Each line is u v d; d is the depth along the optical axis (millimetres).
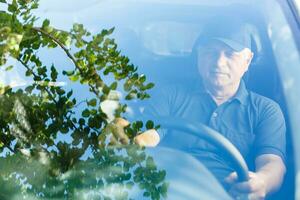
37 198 1565
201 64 2758
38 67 1761
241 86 2590
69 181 1599
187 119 2484
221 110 2514
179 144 2334
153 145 2291
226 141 2346
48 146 1620
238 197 2014
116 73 1733
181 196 1982
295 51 2594
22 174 1593
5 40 1613
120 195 1614
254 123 2408
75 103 1706
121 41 2881
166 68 2758
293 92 2443
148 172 1646
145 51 2840
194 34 2875
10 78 1992
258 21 2846
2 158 1599
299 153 2156
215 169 2189
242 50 2713
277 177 2064
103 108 1696
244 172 2145
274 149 2227
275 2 2908
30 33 1752
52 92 1706
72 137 1632
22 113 1646
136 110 2475
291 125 2312
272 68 2613
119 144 1657
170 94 2609
